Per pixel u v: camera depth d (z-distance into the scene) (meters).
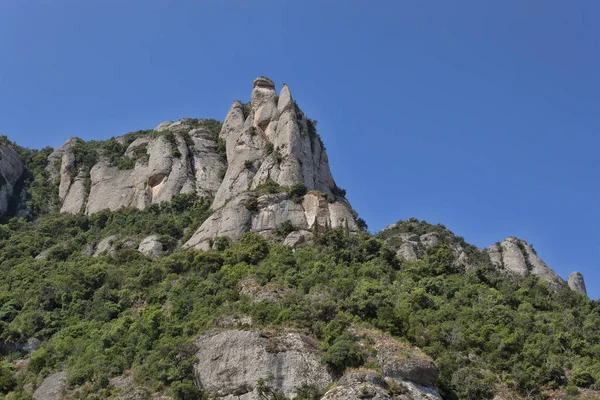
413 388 55.88
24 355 73.00
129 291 80.38
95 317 76.19
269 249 84.69
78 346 70.31
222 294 71.88
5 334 73.94
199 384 59.00
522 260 113.88
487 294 81.56
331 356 57.72
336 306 66.12
